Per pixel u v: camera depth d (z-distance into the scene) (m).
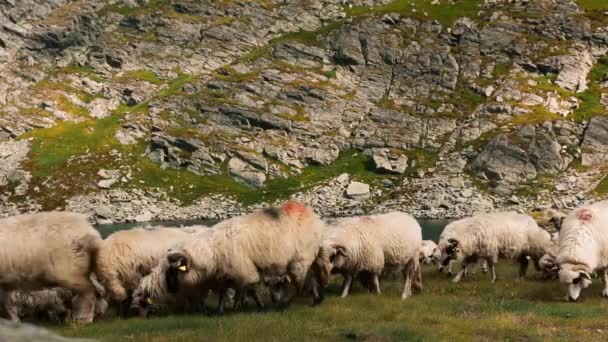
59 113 99.94
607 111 81.81
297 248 15.15
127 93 105.12
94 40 119.38
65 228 13.66
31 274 13.12
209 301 17.33
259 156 85.25
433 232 49.78
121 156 87.44
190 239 15.33
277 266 14.88
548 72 91.75
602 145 75.75
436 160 80.06
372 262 16.72
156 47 115.00
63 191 79.69
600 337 11.75
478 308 14.87
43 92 104.44
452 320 13.29
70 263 13.56
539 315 13.75
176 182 82.38
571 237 16.02
